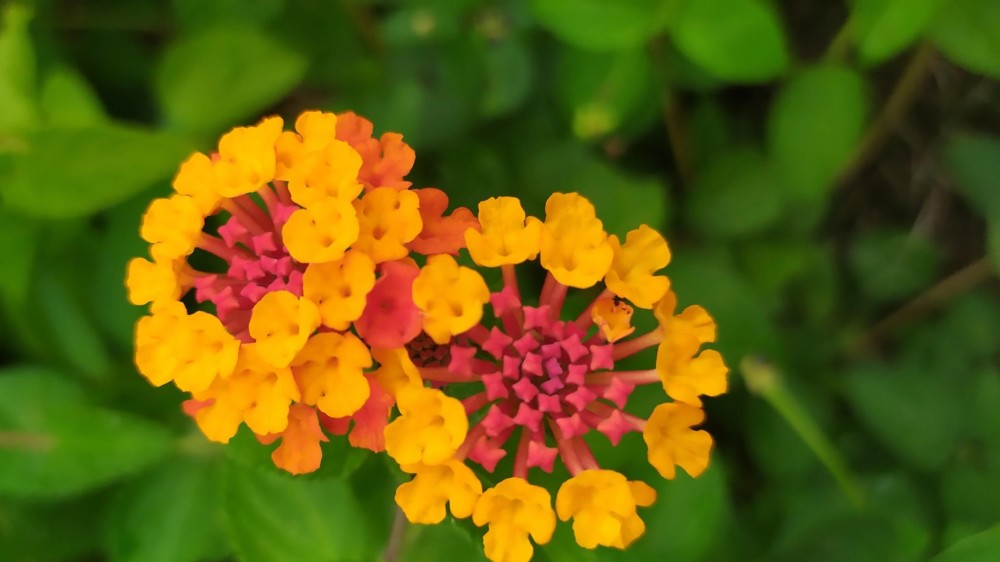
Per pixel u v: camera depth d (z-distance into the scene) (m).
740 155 0.26
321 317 0.19
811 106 0.23
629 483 0.19
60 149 0.22
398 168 0.20
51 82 0.24
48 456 0.23
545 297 0.20
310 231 0.19
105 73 0.29
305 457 0.19
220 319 0.20
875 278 0.27
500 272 0.21
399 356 0.19
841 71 0.23
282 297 0.19
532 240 0.19
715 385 0.19
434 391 0.19
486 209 0.19
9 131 0.22
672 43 0.25
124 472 0.23
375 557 0.22
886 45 0.23
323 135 0.20
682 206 0.27
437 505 0.19
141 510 0.24
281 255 0.20
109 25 0.28
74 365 0.25
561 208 0.19
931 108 0.29
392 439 0.19
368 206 0.19
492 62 0.26
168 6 0.29
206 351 0.19
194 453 0.24
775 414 0.25
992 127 0.29
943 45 0.22
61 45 0.28
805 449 0.25
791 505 0.25
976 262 0.27
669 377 0.19
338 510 0.22
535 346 0.19
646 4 0.22
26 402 0.24
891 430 0.24
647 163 0.28
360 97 0.26
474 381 0.20
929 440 0.24
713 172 0.26
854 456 0.25
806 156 0.23
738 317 0.24
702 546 0.22
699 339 0.19
